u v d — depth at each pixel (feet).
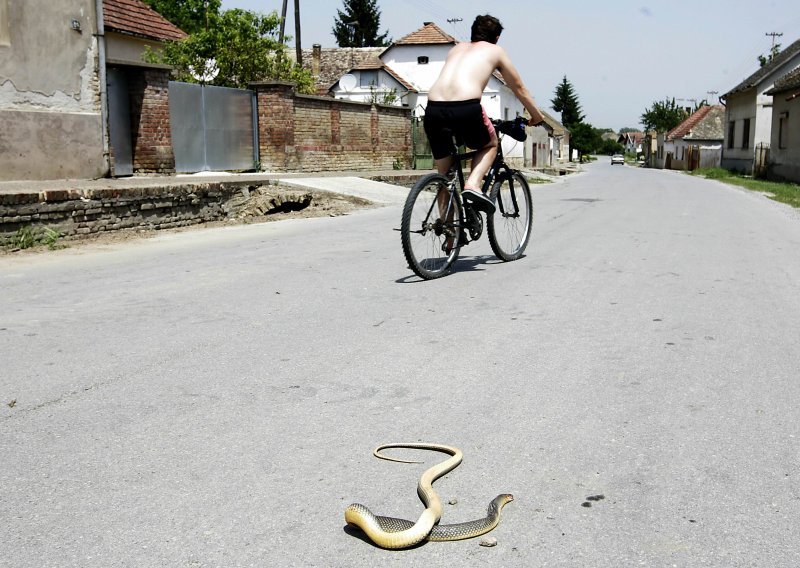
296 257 25.84
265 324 16.30
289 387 12.21
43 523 7.95
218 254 26.89
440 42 155.63
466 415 10.98
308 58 163.43
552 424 10.62
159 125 50.39
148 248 29.07
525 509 8.23
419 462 9.43
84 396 11.80
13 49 37.50
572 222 37.83
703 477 8.95
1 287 20.86
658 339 15.06
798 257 25.80
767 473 9.04
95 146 42.78
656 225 36.37
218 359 13.75
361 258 25.53
